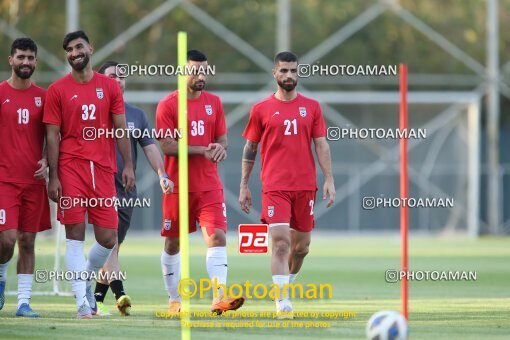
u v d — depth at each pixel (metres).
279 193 38.38
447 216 121.56
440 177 121.69
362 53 146.38
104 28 143.62
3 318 37.09
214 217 38.75
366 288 53.31
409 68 149.38
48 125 36.72
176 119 38.72
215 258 38.53
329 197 39.06
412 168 121.56
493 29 121.88
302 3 147.00
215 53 144.88
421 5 151.50
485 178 129.12
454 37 150.12
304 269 68.00
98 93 36.88
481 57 150.25
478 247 96.94
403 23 149.00
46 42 137.38
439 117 121.56
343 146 120.56
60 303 44.09
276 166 38.53
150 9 143.88
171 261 39.94
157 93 117.38
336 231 120.44
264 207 38.47
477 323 36.06
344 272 65.19
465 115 121.56
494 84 122.06
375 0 150.75
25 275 38.41
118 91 37.44
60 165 36.84
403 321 28.00
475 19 151.88
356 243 104.81
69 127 36.72
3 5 137.38
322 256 82.31
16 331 33.06
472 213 120.31
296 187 38.50
